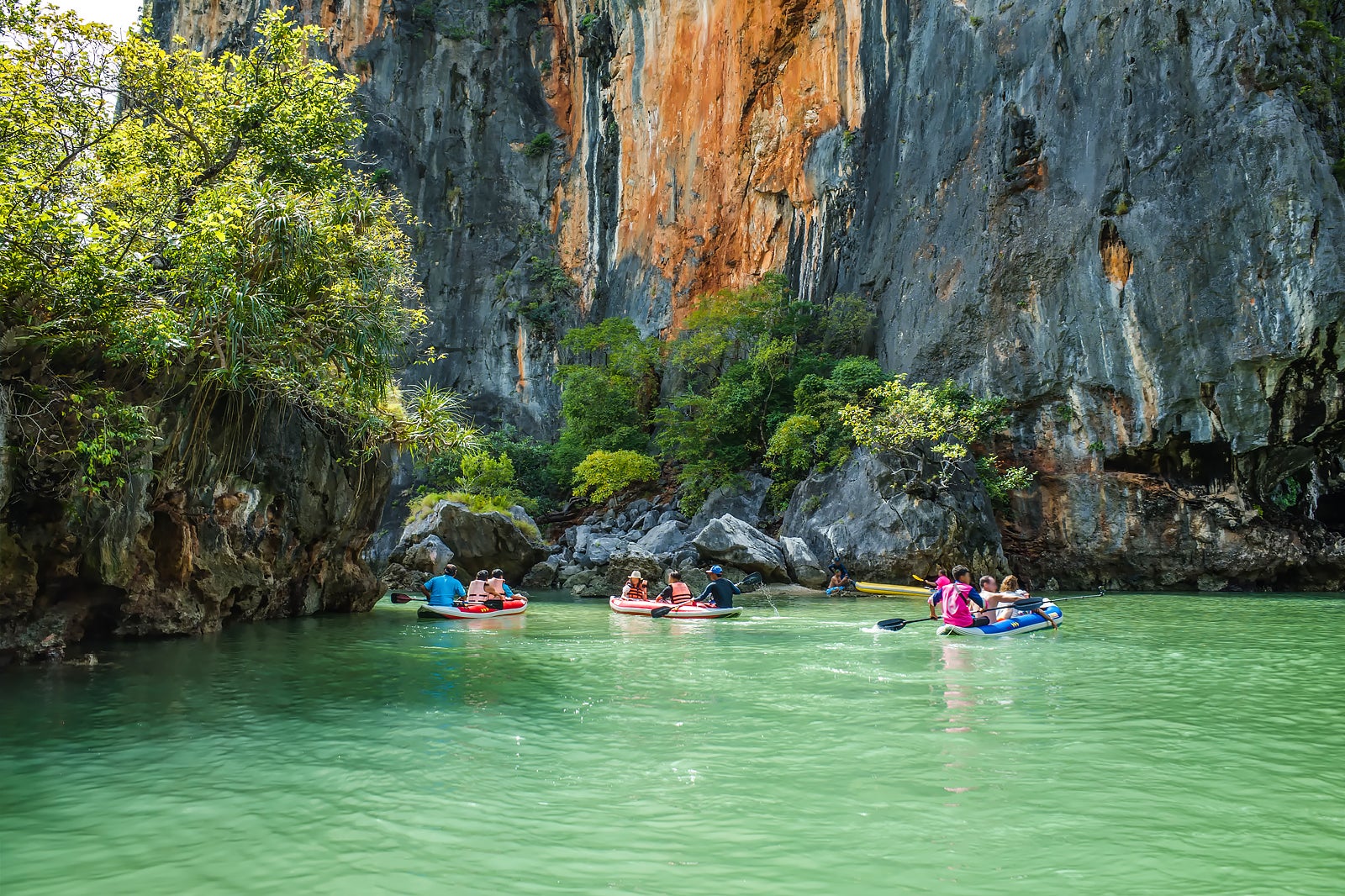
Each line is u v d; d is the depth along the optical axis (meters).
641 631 13.53
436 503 25.25
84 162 11.12
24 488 9.02
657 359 40.12
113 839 4.30
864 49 36.38
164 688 8.23
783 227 39.22
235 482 12.80
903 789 5.10
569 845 4.22
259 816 4.63
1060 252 26.22
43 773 5.39
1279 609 17.62
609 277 47.06
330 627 13.73
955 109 31.47
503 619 15.66
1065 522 26.00
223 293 9.98
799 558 24.16
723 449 32.03
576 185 49.72
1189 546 24.47
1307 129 22.64
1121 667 9.72
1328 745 6.18
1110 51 26.22
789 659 10.41
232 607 13.43
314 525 14.98
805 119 38.12
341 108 14.52
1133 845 4.24
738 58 40.94
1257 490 24.77
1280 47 23.50
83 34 11.14
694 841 4.28
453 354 47.66
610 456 33.88
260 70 13.96
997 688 8.43
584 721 6.90
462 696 7.96
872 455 25.19
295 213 10.73
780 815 4.64
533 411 46.16
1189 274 23.47
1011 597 13.93
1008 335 27.31
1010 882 3.80
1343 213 21.78
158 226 10.77
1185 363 23.50
